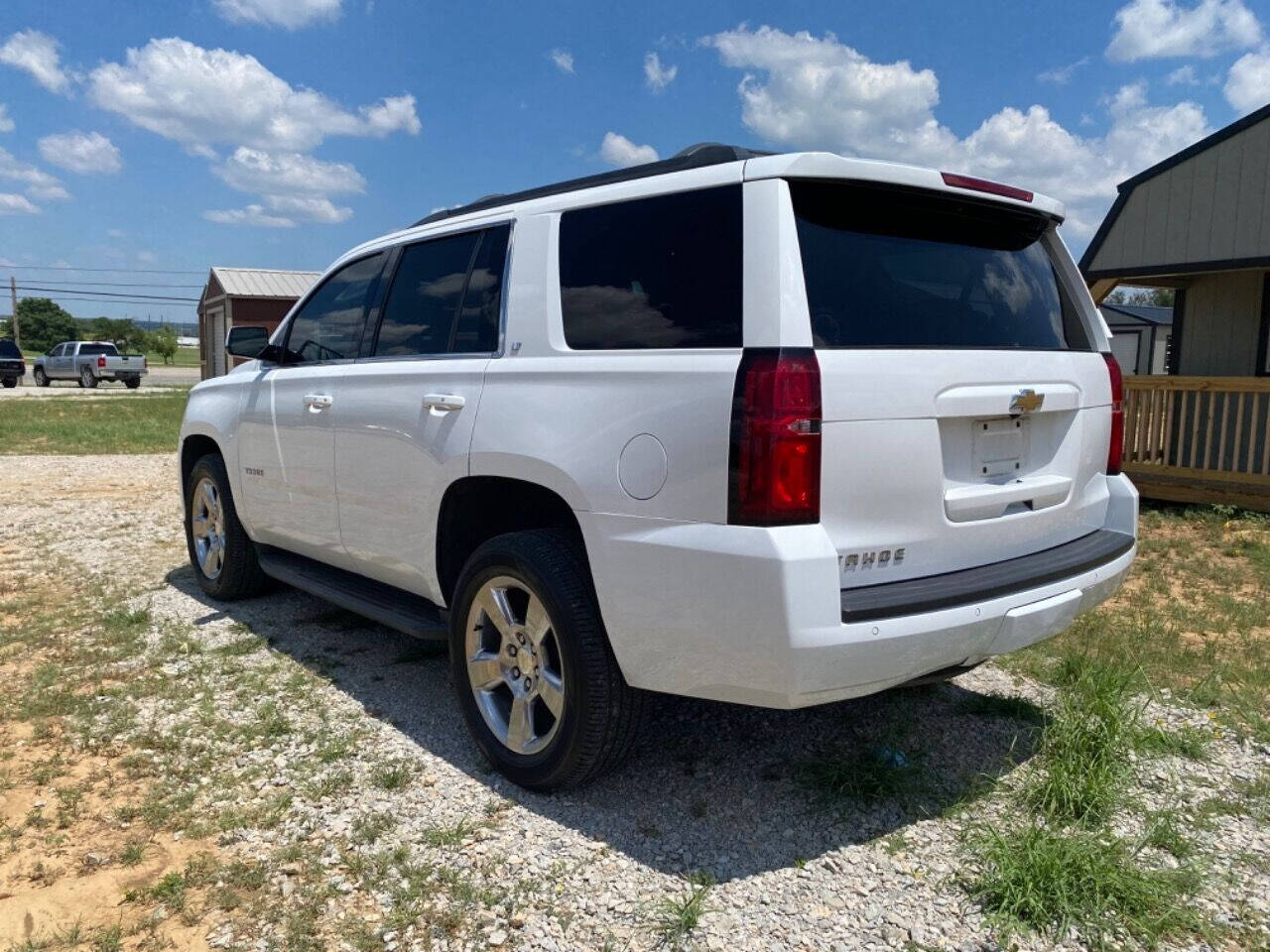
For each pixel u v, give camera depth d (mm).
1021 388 3146
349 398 4223
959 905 2738
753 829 3131
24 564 6707
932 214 3195
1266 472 9203
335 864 2957
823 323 2754
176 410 23438
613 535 2955
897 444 2781
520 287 3518
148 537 7621
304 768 3566
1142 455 10266
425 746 3752
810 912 2701
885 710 4047
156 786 3438
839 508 2689
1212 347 11211
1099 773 3332
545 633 3268
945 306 3117
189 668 4574
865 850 3014
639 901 2750
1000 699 4082
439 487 3662
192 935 2639
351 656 4734
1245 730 3922
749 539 2615
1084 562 3289
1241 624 5301
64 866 2961
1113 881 2742
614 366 3039
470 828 3133
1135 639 4914
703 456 2725
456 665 3625
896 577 2855
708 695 2852
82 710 4074
